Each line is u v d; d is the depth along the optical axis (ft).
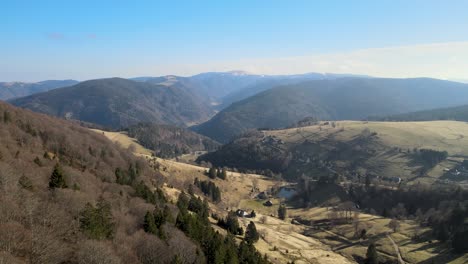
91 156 559.38
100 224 227.40
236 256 311.06
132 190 402.52
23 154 371.15
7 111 568.41
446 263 485.56
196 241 310.86
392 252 540.52
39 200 232.94
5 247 162.40
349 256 548.31
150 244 242.58
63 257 181.47
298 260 477.36
